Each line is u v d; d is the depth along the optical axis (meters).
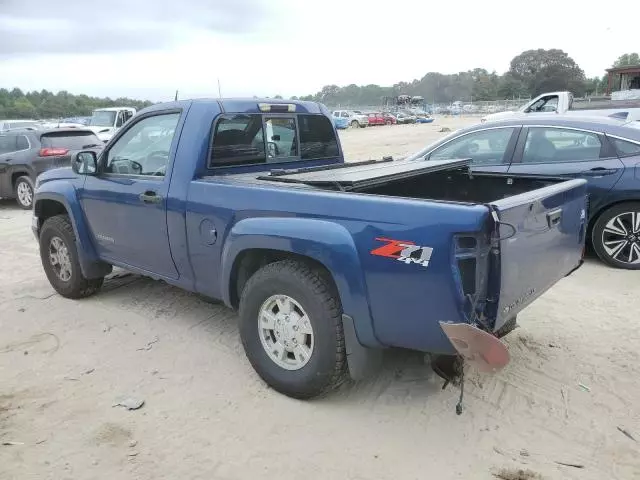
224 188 3.94
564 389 3.82
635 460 3.11
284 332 3.68
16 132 12.39
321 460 3.17
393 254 3.08
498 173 4.50
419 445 3.28
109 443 3.33
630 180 6.08
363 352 3.40
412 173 4.05
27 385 4.03
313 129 5.15
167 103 4.50
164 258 4.53
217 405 3.72
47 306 5.57
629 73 29.00
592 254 6.88
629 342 4.50
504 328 3.78
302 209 3.49
